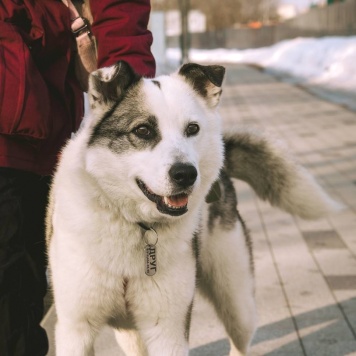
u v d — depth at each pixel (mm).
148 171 2330
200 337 3361
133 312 2500
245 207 5883
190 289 2488
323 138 9477
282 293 3867
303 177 3422
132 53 2658
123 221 2357
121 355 3154
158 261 2387
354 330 3369
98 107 2426
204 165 2527
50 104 2486
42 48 2455
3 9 2363
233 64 36094
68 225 2342
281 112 12758
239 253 3031
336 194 6223
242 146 3410
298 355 3135
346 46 21906
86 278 2359
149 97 2414
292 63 27125
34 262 2475
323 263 4363
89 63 2678
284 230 5145
